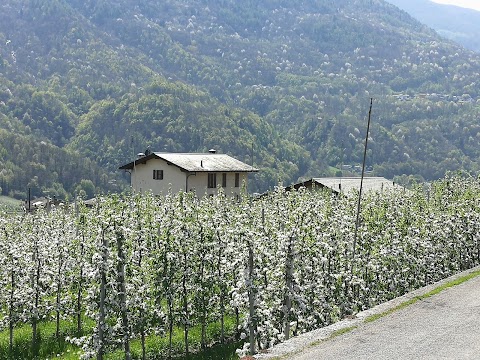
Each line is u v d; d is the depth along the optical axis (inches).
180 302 903.1
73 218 1256.8
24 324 1080.2
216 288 928.3
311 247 791.1
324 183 2112.5
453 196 1368.1
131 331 811.4
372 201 1131.3
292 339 617.3
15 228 1225.4
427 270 1021.8
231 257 885.2
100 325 773.9
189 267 899.4
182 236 883.4
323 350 573.9
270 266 778.2
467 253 1163.9
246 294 743.1
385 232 967.0
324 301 802.8
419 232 1030.4
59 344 970.1
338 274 836.6
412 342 590.9
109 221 765.3
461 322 659.4
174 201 1021.8
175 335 987.9
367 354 557.9
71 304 1017.5
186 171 2185.0
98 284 813.2
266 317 745.0
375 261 905.5
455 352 557.0
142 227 914.1
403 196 1286.9
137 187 2290.8
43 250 1000.9
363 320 676.1
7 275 973.2
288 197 1088.2
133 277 812.6
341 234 903.1
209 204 1040.8
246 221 929.5
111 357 884.6
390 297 935.0
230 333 992.9
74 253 997.8
